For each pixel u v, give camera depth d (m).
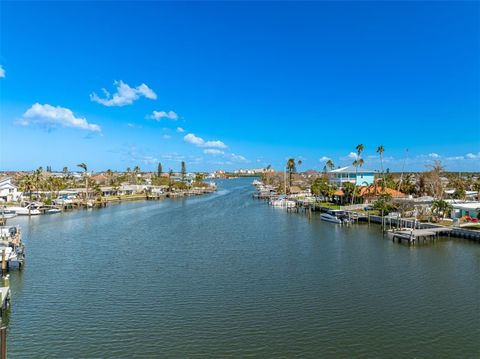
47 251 63.47
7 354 28.67
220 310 36.94
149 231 85.06
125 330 32.69
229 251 63.06
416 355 28.62
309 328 33.03
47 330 32.66
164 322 34.25
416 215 84.88
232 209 135.50
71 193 164.25
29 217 110.56
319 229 86.88
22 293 41.91
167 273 49.62
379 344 30.23
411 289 42.84
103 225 94.69
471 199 120.88
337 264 53.91
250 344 30.25
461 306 37.75
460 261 55.09
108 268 52.22
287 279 46.78
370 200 118.62
